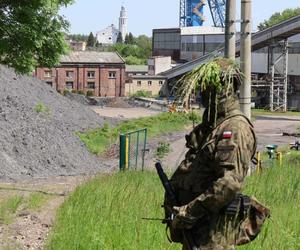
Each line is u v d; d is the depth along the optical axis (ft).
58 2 48.78
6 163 79.41
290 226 26.66
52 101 162.09
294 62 306.14
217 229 14.82
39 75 321.11
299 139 162.71
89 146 118.62
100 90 334.03
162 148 105.70
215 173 14.90
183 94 15.71
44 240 29.50
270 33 286.46
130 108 270.67
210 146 14.79
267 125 212.02
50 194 47.50
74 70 328.49
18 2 45.73
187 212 14.67
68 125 140.56
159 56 432.66
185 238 15.11
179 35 456.04
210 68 15.29
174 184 15.69
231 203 14.80
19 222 33.91
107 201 36.01
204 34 417.69
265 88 303.89
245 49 50.42
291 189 40.32
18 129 95.61
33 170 83.30
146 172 63.77
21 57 48.34
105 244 25.34
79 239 26.58
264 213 15.30
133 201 35.99
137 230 26.43
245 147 14.49
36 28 46.55
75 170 92.02
